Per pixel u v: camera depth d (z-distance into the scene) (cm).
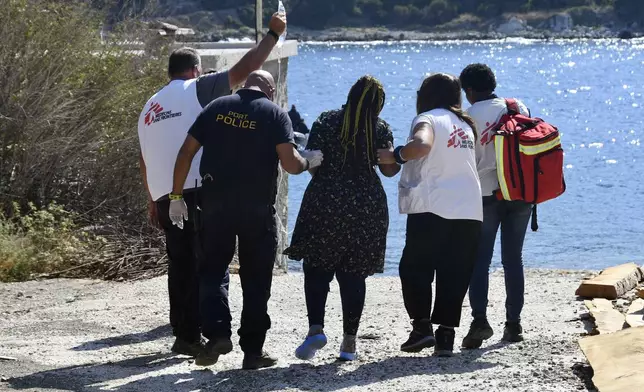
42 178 1459
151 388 658
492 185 756
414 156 680
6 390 656
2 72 1432
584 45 19562
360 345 809
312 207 690
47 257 1241
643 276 1047
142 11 1655
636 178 3244
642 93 8106
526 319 894
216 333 669
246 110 673
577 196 2833
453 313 720
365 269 695
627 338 657
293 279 1264
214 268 683
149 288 1123
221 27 17475
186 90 727
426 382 640
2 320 939
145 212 1467
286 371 692
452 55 16438
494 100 768
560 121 5822
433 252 711
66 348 804
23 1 1447
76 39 1504
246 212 670
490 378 645
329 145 693
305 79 10738
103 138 1488
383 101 698
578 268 1823
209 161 672
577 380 628
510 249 775
